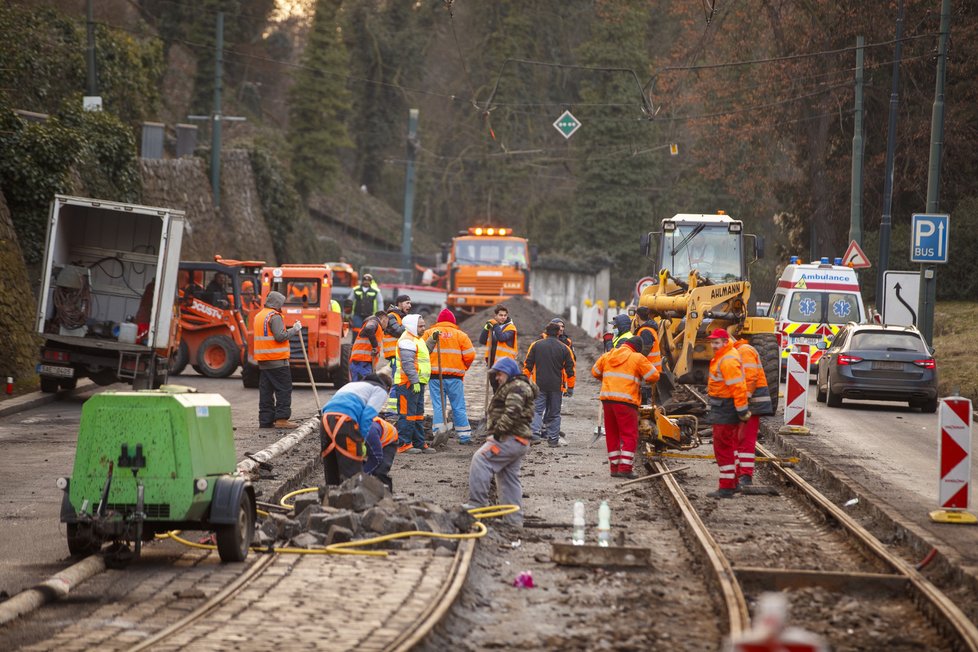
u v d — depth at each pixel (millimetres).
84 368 90000
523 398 48625
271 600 34281
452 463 64125
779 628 14266
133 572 38844
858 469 61156
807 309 124375
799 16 179500
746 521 50062
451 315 72312
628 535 46281
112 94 177250
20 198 117750
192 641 29703
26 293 102625
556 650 30375
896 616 34875
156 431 38562
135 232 94438
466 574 37438
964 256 170000
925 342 106938
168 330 89125
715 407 56406
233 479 40375
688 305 87375
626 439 60688
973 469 65312
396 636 30094
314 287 104500
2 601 33812
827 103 179750
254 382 104625
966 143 175875
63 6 186625
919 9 172875
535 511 51031
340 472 50125
